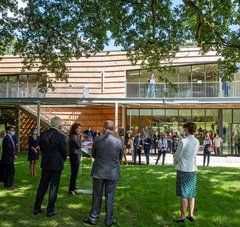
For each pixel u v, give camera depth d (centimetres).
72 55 1672
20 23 1605
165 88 2894
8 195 983
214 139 2934
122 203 936
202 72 3172
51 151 781
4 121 3366
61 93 3042
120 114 3300
